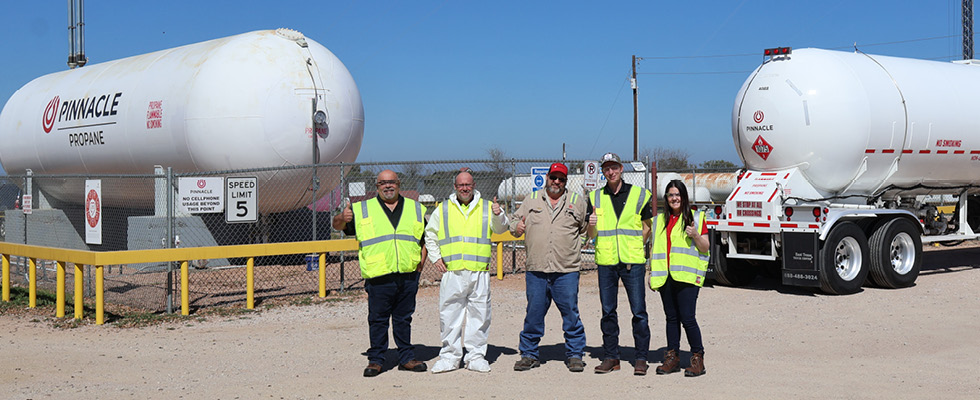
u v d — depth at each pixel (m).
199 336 9.46
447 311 7.52
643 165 14.75
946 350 8.38
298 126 15.09
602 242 7.36
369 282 7.45
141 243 15.31
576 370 7.46
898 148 13.01
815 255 12.07
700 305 11.55
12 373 7.61
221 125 14.80
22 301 12.31
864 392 6.69
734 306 11.42
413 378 7.29
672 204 7.13
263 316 10.88
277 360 8.09
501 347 8.69
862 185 13.12
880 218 12.91
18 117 20.08
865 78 12.73
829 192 12.99
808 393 6.66
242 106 14.81
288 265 16.39
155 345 8.93
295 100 15.08
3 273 12.38
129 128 16.30
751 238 13.05
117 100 16.78
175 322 10.45
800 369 7.55
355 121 15.98
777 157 12.80
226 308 11.43
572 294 7.45
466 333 7.60
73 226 19.62
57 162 18.83
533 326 7.55
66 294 13.05
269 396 6.69
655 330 9.72
